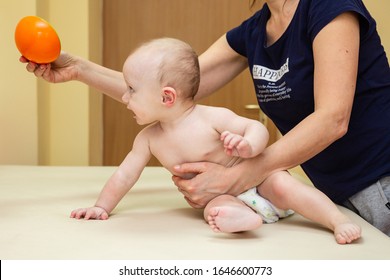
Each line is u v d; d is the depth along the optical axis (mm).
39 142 2422
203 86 1470
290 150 1056
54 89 2590
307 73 1120
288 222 1105
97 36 2752
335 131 1016
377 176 1137
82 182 1557
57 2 2541
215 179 1064
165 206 1242
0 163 2348
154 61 1076
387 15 2098
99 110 2842
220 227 957
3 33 2275
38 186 1475
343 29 1028
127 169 1161
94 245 903
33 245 899
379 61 1160
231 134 999
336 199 1238
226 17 2789
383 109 1150
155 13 2807
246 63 1479
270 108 1255
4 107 2320
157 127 1177
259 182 1088
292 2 1168
